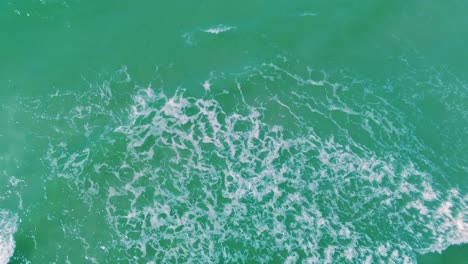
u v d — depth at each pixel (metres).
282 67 66.56
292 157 59.34
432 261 52.84
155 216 55.25
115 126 61.28
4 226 54.38
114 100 63.25
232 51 67.62
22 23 69.06
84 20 69.62
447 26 70.94
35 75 64.94
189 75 65.50
